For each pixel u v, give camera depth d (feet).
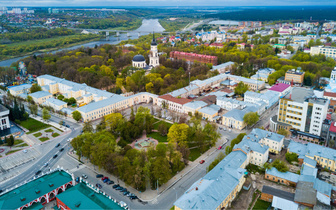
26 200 598.75
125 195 650.43
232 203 609.01
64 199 597.11
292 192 636.48
